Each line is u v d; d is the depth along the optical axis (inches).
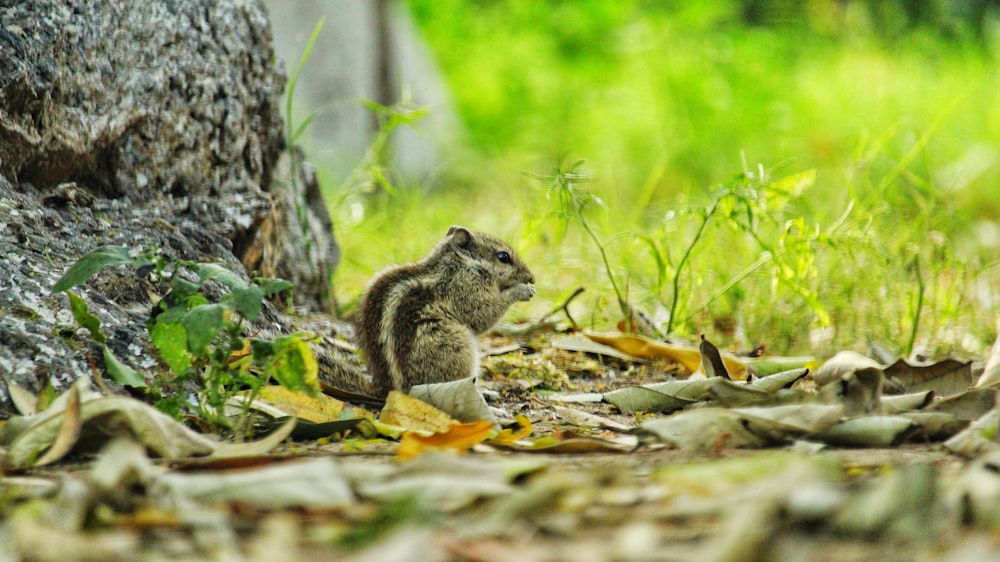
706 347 365.1
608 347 466.3
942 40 1368.1
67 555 173.0
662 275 515.5
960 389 339.9
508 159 1033.5
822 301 521.3
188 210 442.9
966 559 165.0
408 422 315.9
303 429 300.0
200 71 464.1
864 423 262.8
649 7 1487.5
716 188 488.7
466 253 433.4
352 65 1161.4
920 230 605.9
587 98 1295.5
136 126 441.7
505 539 181.3
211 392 296.2
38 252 358.6
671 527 186.7
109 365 306.0
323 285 531.5
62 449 244.8
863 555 171.5
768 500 178.7
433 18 1493.6
